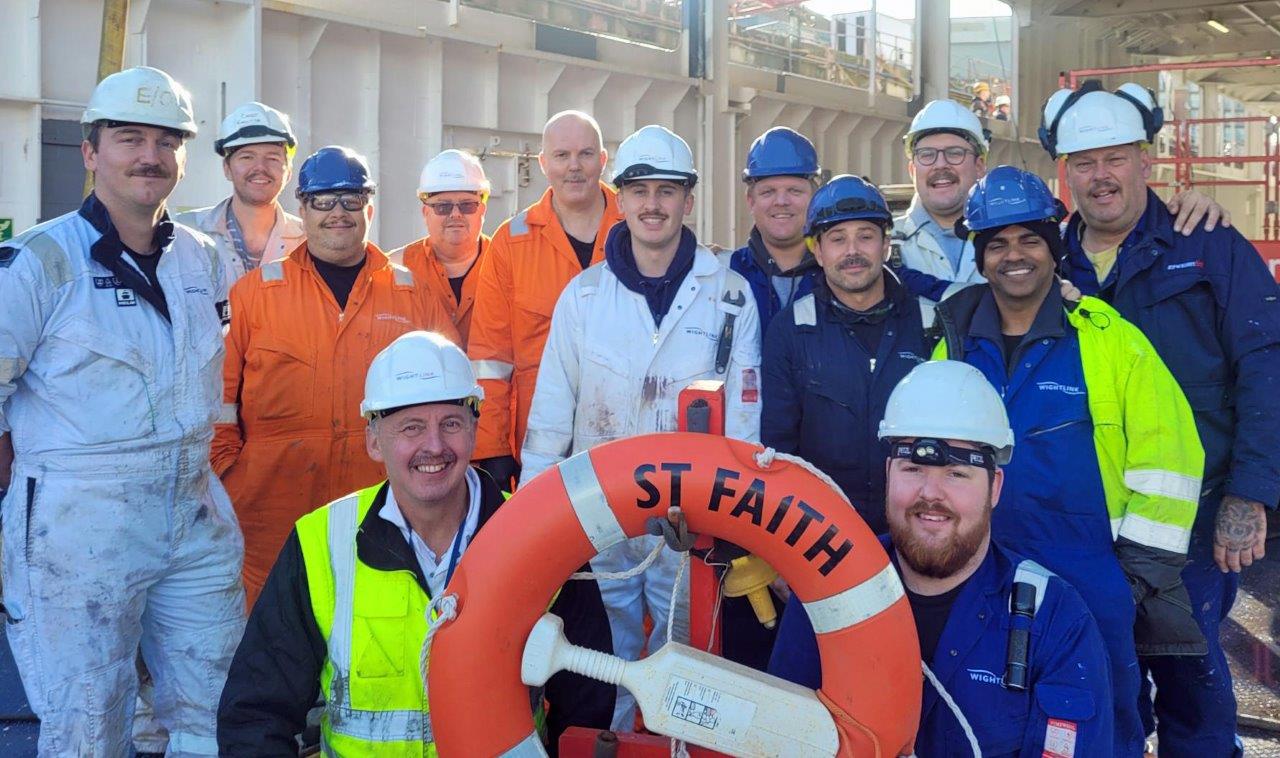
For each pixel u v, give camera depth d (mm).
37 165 4730
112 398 2836
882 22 14188
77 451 2803
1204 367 3184
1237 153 17047
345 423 3857
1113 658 2725
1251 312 3113
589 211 4129
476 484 2494
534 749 2096
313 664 2334
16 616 2824
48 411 2812
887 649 2059
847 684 2057
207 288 3100
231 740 2281
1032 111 12469
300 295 3799
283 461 3803
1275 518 6547
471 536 2428
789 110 9555
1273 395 3057
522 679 2100
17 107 4707
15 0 4664
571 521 2094
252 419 3807
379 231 6125
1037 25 12203
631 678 2055
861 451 3201
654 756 2217
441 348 2385
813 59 10297
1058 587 2266
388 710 2291
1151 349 2814
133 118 2801
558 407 3373
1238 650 4676
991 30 19203
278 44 5543
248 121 4285
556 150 4020
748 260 4051
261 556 3869
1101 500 2791
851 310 3215
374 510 2359
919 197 4223
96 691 2830
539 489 2127
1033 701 2230
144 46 4996
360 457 3902
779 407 3283
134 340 2865
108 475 2830
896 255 4211
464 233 4828
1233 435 3201
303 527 2359
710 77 8406
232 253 4395
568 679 2396
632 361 3281
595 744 2230
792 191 3850
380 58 6031
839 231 3123
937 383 2281
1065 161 3424
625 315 3291
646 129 3273
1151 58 13867
